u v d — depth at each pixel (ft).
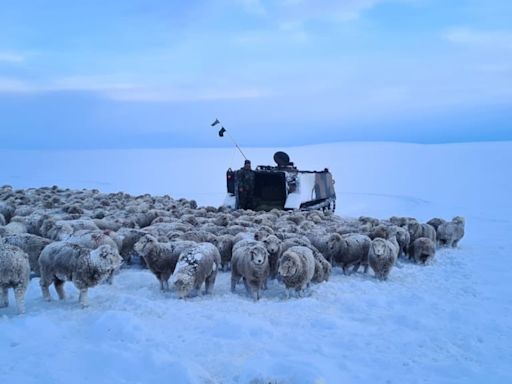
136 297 28.91
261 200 71.56
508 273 40.06
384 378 19.76
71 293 30.83
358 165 210.18
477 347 23.22
